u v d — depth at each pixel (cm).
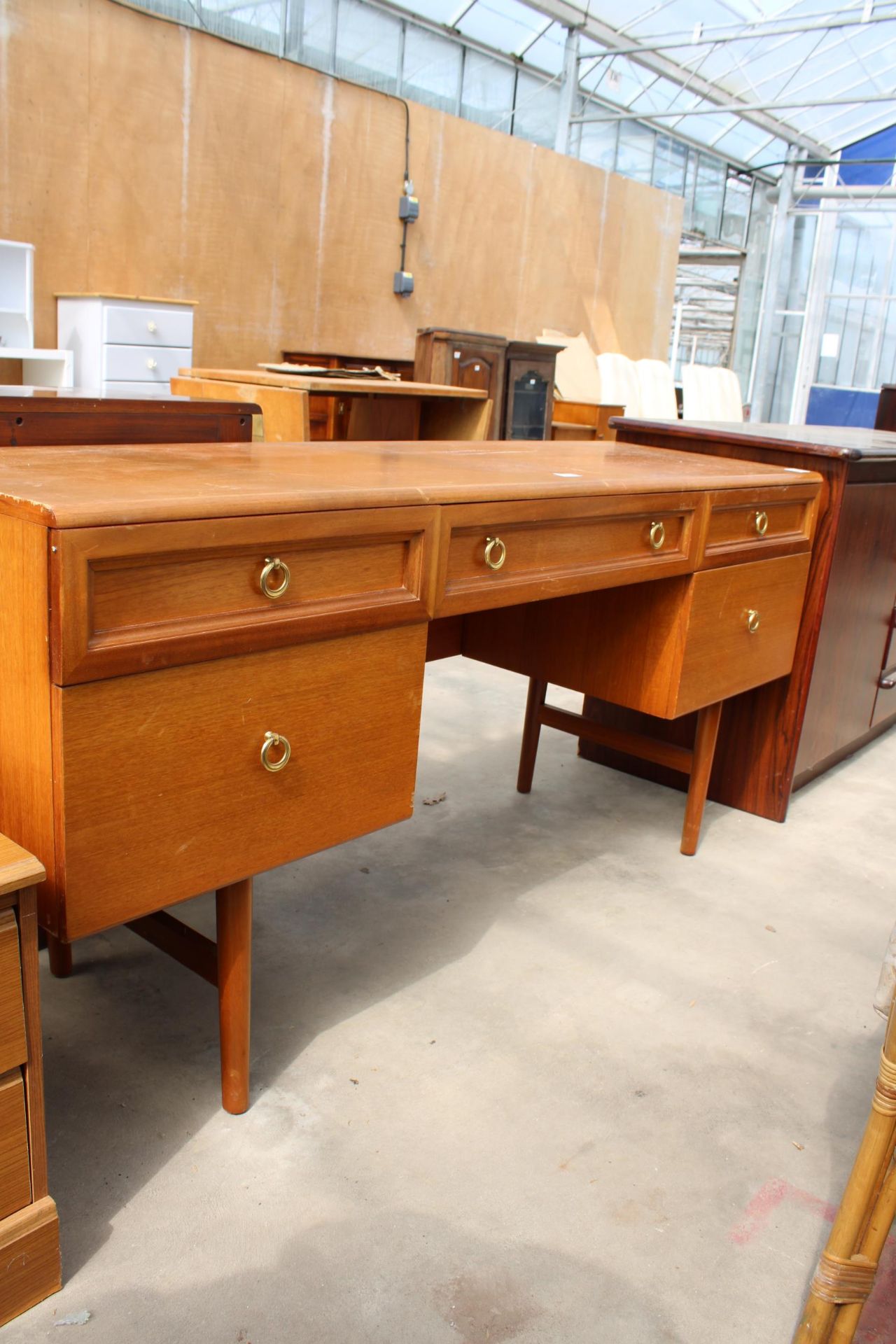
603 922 210
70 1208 128
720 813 273
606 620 221
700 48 1023
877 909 225
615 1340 116
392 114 655
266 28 752
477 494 147
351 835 145
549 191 791
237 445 187
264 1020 169
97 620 107
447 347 534
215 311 588
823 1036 178
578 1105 155
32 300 478
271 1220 129
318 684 133
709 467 226
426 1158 141
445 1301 119
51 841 111
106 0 498
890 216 1354
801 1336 112
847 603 268
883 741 343
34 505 101
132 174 530
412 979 184
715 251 1445
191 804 122
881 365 1412
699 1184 141
